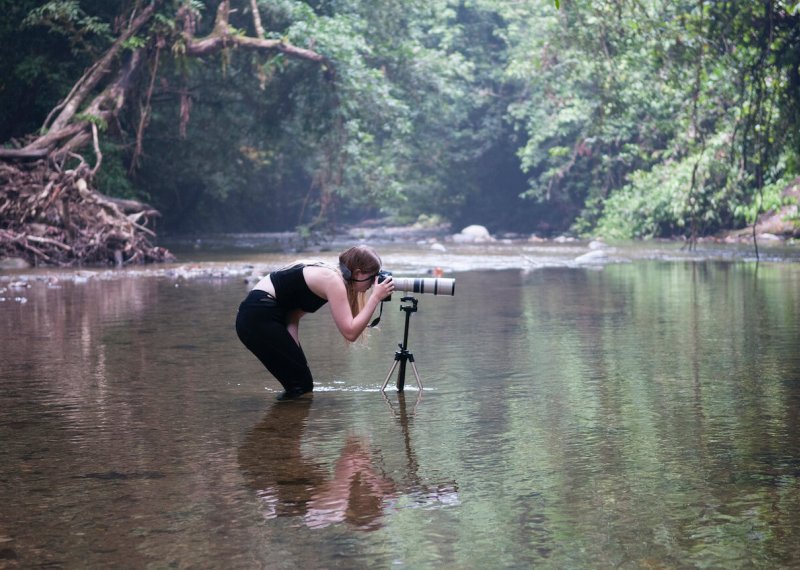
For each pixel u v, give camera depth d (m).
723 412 5.24
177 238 34.75
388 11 30.89
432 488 3.84
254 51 25.30
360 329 5.86
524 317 10.05
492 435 4.76
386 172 29.28
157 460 4.33
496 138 40.81
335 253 24.11
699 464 4.16
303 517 3.47
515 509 3.55
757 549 3.10
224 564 3.02
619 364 6.93
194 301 12.12
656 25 20.61
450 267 18.47
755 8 18.92
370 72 26.62
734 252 22.44
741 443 4.54
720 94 21.83
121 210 22.22
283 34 27.80
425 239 33.66
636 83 24.17
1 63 24.64
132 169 25.95
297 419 5.20
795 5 17.92
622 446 4.50
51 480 4.01
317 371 6.81
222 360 7.32
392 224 48.78
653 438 4.66
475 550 3.11
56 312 10.88
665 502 3.62
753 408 5.33
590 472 4.05
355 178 30.72
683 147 29.94
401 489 3.82
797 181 27.02
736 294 12.25
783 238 27.50
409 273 16.72
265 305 5.90
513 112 37.75
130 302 12.03
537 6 35.47
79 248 20.38
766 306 10.74
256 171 40.31
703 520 3.40
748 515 3.45
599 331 8.82
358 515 3.49
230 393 5.98
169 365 7.09
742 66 20.23
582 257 20.41
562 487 3.83
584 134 33.59
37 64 24.09
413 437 4.74
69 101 22.55
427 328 9.20
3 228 20.45
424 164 41.50
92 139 23.12
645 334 8.55
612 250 24.03
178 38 23.64
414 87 32.16
